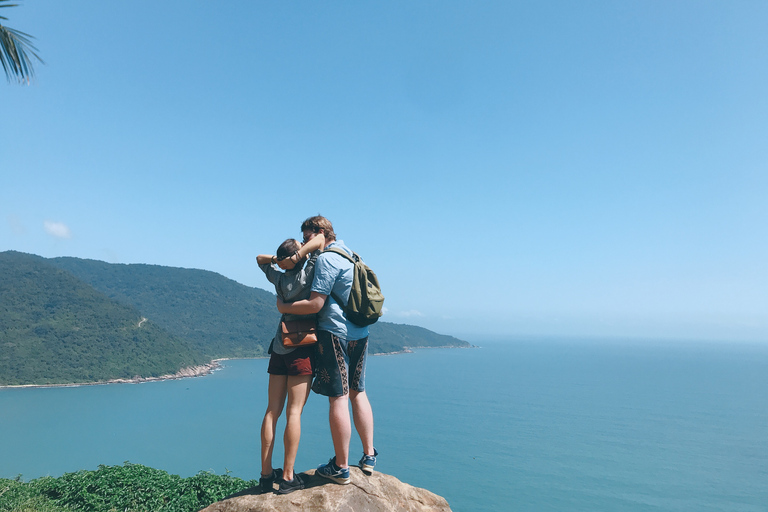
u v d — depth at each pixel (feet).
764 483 409.69
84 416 512.63
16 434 433.07
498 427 632.38
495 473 418.10
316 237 12.77
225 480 45.70
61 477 43.06
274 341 13.05
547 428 634.43
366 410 13.52
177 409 582.76
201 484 44.47
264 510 11.66
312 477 13.23
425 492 14.10
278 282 12.46
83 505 38.58
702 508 342.23
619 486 391.86
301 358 12.45
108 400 595.47
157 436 460.96
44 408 532.32
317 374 12.79
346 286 12.49
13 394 582.35
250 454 417.90
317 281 12.07
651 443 560.61
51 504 37.17
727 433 629.92
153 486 42.60
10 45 22.08
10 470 335.47
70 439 426.51
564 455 492.13
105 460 370.53
